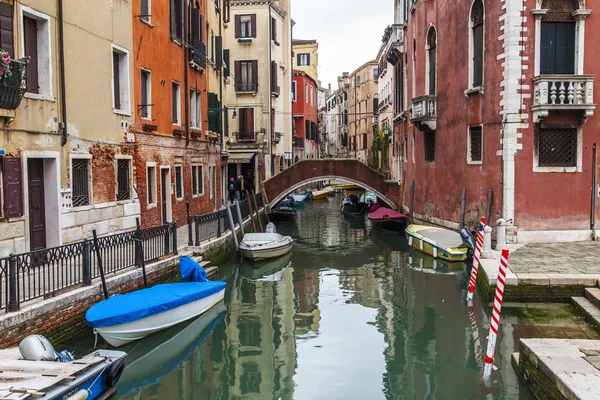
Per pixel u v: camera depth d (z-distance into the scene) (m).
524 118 14.23
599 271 11.09
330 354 8.88
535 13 13.94
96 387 6.74
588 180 14.38
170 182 17.02
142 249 10.65
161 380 7.91
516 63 14.09
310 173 27.30
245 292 13.20
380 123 41.28
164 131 16.50
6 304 7.30
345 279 14.54
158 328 9.38
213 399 7.28
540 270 11.27
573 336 8.91
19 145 9.77
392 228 23.52
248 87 31.92
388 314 11.08
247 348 9.22
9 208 9.58
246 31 31.92
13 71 9.01
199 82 20.39
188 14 18.64
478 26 15.85
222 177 25.33
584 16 14.01
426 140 20.31
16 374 6.00
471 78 16.20
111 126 12.98
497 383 7.49
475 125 15.96
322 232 24.50
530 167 14.33
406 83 25.06
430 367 8.22
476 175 16.00
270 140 32.34
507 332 9.35
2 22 9.37
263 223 25.64
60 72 10.87
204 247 14.05
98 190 12.44
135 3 14.19
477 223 15.93
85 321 8.70
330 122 77.94
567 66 14.27
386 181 26.84
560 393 5.96
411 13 23.16
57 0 10.73
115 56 13.56
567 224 14.46
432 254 17.14
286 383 7.71
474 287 12.07
